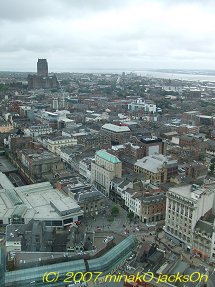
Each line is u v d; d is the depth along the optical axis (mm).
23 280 168125
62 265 177250
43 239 199875
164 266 171000
